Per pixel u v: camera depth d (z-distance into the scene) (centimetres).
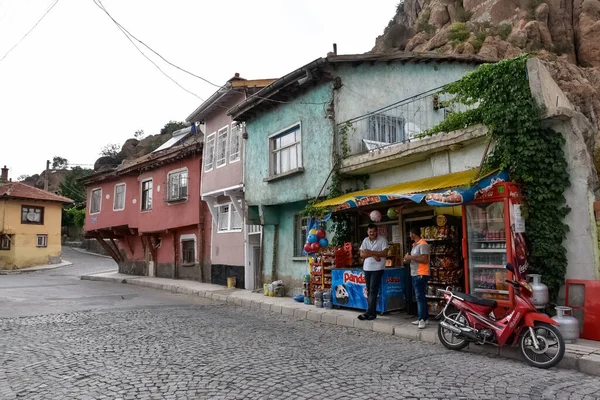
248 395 477
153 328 900
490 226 800
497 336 642
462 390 493
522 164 761
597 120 2695
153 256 2406
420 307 834
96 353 682
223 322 987
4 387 519
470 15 3881
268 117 1481
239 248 1758
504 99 797
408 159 1025
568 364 591
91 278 2486
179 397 473
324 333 859
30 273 3092
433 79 1415
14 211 3434
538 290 702
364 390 493
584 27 3359
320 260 1190
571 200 746
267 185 1456
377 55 1255
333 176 1169
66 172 6819
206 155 1939
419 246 845
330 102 1204
